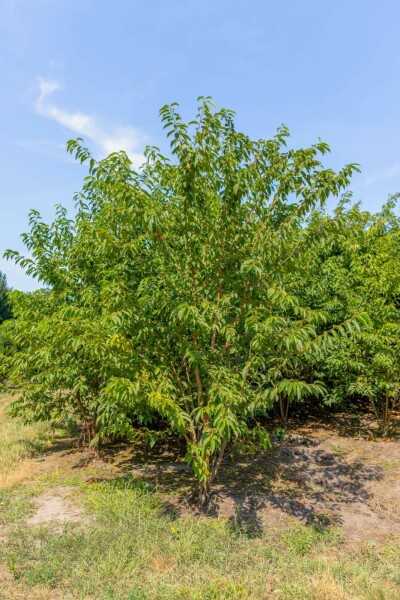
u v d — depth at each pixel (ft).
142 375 15.28
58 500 18.39
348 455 24.73
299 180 15.31
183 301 15.69
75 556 12.99
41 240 24.61
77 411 25.09
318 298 27.35
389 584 11.65
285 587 11.25
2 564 12.79
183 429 15.14
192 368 16.93
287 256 15.35
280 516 16.81
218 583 11.50
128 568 12.22
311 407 35.86
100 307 20.92
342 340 25.76
